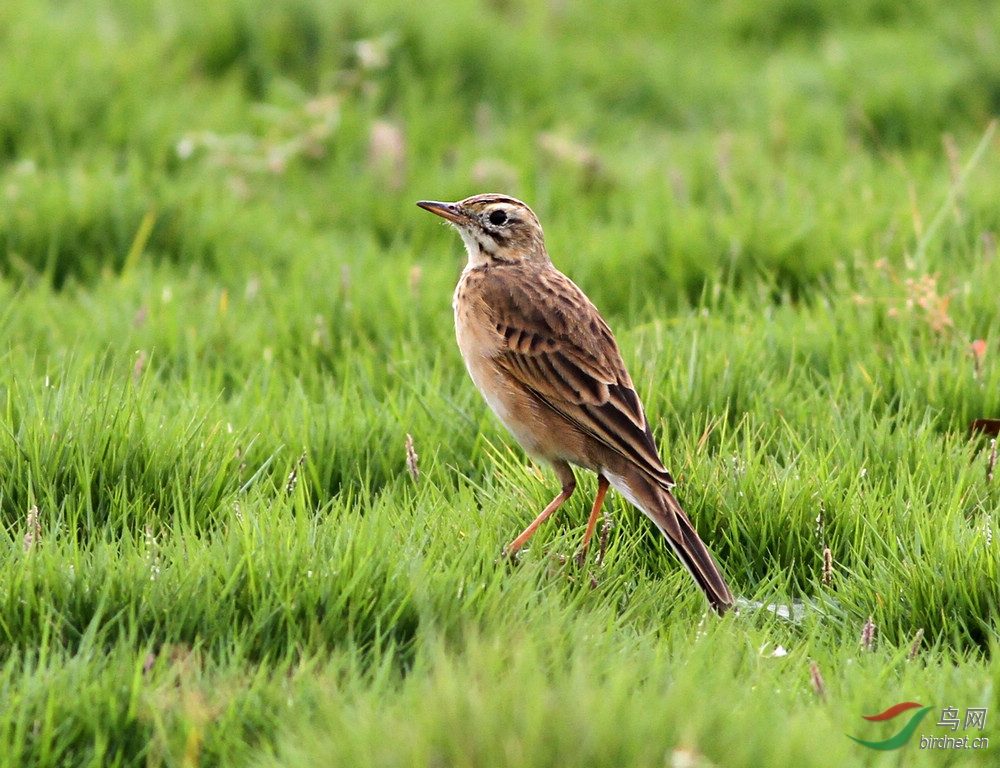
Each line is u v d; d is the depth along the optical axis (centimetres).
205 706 663
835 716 675
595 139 1956
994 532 853
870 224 1468
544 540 910
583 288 1391
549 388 943
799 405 1066
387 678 694
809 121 2003
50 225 1454
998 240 1466
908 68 2153
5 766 618
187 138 1711
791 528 910
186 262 1467
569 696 622
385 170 1692
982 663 747
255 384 1121
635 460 902
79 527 873
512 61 2073
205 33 2027
